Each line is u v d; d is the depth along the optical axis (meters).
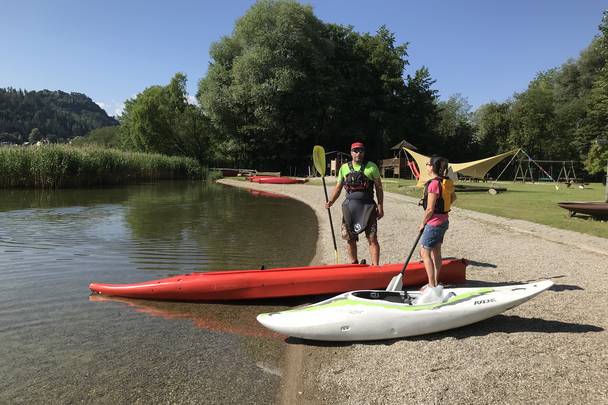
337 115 52.31
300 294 6.48
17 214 15.01
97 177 29.09
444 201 5.71
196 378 4.25
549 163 55.97
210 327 5.54
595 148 38.66
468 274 7.45
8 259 8.81
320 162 7.87
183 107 59.25
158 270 8.18
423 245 5.81
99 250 9.73
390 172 47.38
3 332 5.29
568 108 54.88
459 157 60.28
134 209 17.16
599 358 4.27
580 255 8.84
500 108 62.25
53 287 7.06
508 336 4.83
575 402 3.56
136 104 56.72
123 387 4.07
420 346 4.66
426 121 59.34
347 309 4.92
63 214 15.22
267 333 5.37
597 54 53.81
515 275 7.37
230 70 49.25
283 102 47.56
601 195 23.62
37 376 4.25
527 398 3.64
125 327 5.50
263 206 19.27
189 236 11.59
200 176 44.16
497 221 13.38
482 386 3.82
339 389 3.99
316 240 11.20
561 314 5.51
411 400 3.70
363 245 10.15
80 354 4.73
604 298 6.11
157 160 38.53
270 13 48.03
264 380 4.22
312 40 49.91
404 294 5.47
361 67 54.28
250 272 6.65
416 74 57.47
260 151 52.22
